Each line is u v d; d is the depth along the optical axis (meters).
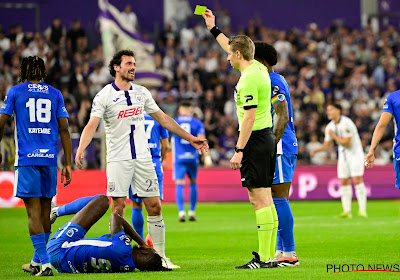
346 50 90.25
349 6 97.00
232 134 74.88
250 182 21.64
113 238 21.09
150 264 21.34
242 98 21.27
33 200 21.77
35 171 21.66
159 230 23.89
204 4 94.25
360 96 82.56
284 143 22.98
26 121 21.77
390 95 25.00
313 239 33.16
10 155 61.06
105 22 77.69
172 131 24.42
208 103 79.88
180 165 46.03
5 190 60.88
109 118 23.38
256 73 21.38
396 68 89.44
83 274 20.86
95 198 22.48
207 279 19.23
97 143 62.16
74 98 76.81
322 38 92.25
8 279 20.17
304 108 80.12
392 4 97.12
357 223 42.44
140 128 23.61
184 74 85.00
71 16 89.94
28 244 32.75
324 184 66.50
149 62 78.56
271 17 96.56
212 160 73.38
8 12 87.88
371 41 91.69
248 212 54.00
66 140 22.50
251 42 21.75
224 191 65.88
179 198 46.03
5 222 45.59
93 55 84.25
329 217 47.75
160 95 80.12
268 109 21.92
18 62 82.06
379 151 74.44
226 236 35.78
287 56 88.00
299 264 22.91
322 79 85.81
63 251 21.20
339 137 47.38
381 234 35.19
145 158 23.56
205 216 50.50
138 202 28.20
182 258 26.64
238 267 22.03
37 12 88.56
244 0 95.88
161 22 92.62
